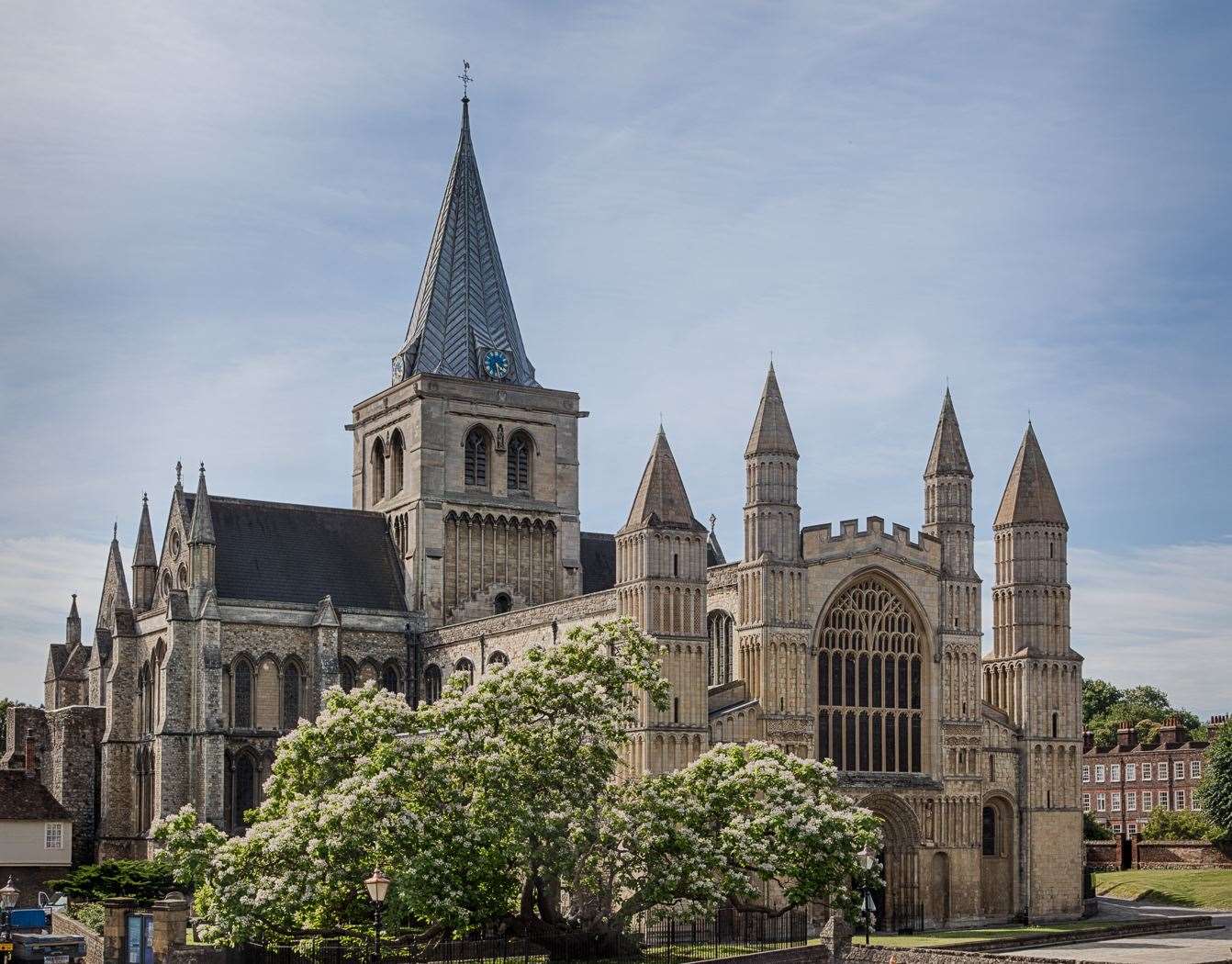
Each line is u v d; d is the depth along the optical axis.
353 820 93.12
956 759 142.75
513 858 96.88
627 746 129.25
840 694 138.62
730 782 106.00
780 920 125.38
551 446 171.12
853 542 140.12
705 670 130.62
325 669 154.88
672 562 130.75
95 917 118.12
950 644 143.75
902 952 109.69
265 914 92.94
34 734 164.25
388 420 171.00
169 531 161.75
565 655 103.81
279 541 161.75
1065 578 150.88
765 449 137.25
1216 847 185.12
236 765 151.50
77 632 182.38
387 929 95.69
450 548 165.25
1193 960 109.62
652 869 100.56
